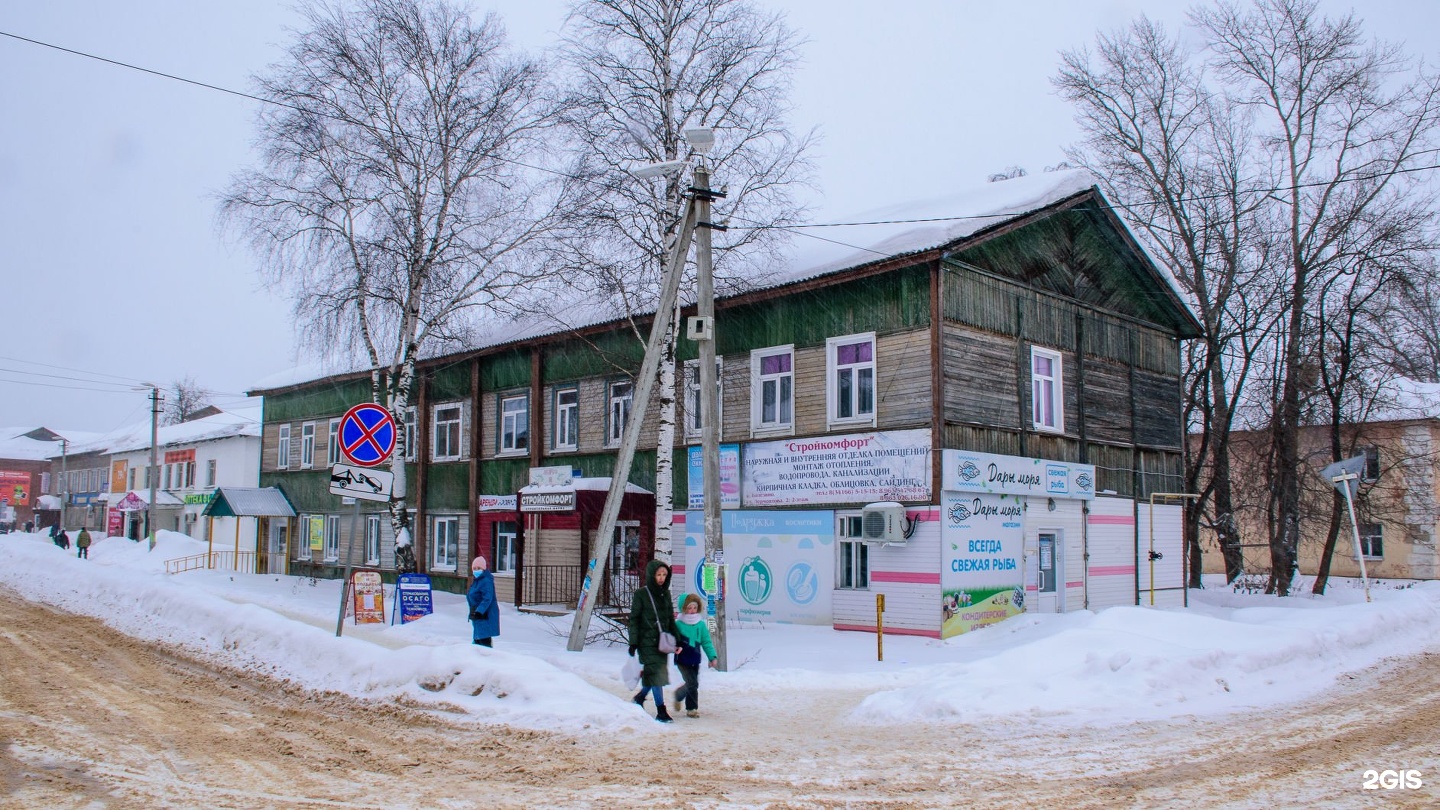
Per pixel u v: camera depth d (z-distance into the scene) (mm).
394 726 10078
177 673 13453
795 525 21219
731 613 22281
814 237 22875
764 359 22422
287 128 23531
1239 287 31047
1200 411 34906
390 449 14398
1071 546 22250
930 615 18625
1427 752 8906
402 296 24359
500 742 9320
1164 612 15367
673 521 23844
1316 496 31312
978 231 19828
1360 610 18188
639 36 20156
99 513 69250
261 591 27828
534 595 27141
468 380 30984
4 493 93688
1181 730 9938
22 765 8172
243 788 7645
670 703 11648
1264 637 14500
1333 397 30328
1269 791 7527
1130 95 32562
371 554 34844
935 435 18938
